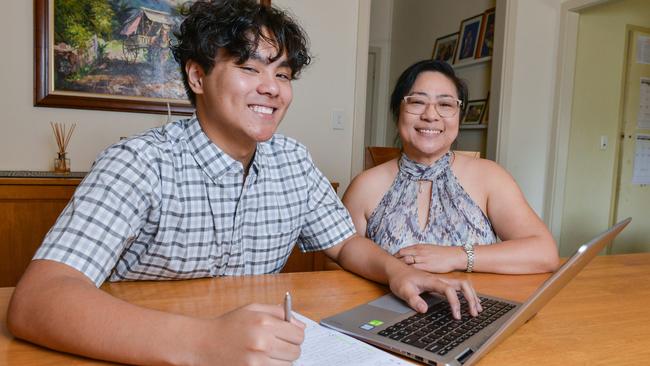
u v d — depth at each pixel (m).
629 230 3.79
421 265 1.10
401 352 0.64
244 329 0.53
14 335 0.64
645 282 1.04
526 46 3.19
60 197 1.95
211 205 0.95
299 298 0.87
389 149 1.87
